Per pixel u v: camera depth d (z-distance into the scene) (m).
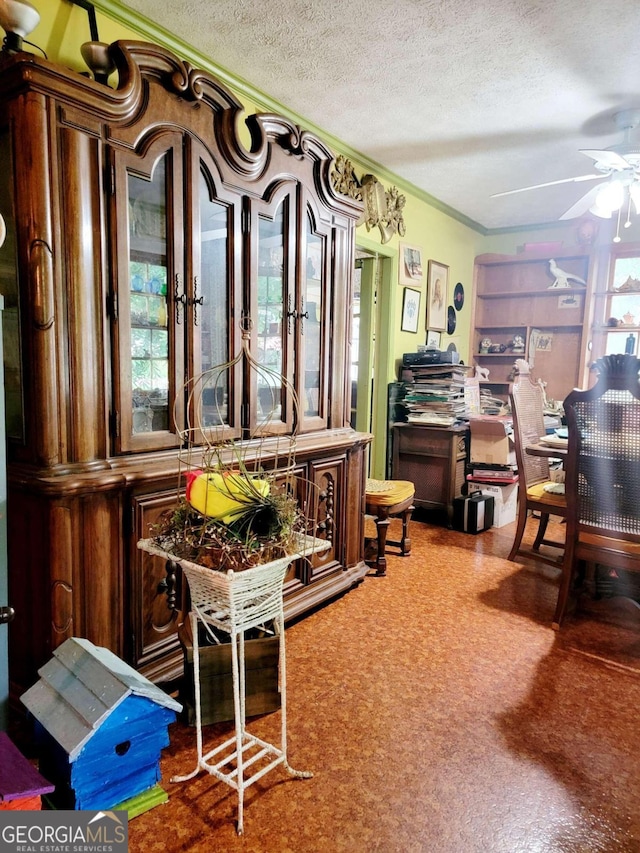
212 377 2.05
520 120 3.01
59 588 1.56
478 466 3.98
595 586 2.72
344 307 2.69
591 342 4.79
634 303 4.65
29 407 1.55
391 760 1.55
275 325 2.32
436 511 4.01
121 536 1.70
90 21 1.94
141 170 1.71
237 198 2.05
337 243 2.61
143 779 1.36
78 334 1.57
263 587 1.30
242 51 2.39
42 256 1.48
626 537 2.22
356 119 3.03
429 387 4.02
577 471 2.30
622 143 2.96
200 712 1.55
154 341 1.84
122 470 1.67
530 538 3.71
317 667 2.04
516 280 5.13
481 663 2.09
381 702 1.83
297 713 1.76
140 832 1.29
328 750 1.59
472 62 2.44
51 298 1.51
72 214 1.54
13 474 1.57
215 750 1.44
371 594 2.74
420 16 2.11
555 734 1.68
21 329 1.54
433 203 4.37
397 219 3.93
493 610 2.56
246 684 1.73
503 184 4.04
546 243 4.83
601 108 2.85
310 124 3.09
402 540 3.34
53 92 1.47
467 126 3.10
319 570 2.55
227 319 2.07
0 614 1.21
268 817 1.34
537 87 2.65
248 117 2.12
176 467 1.78
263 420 2.25
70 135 1.52
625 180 3.04
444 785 1.46
